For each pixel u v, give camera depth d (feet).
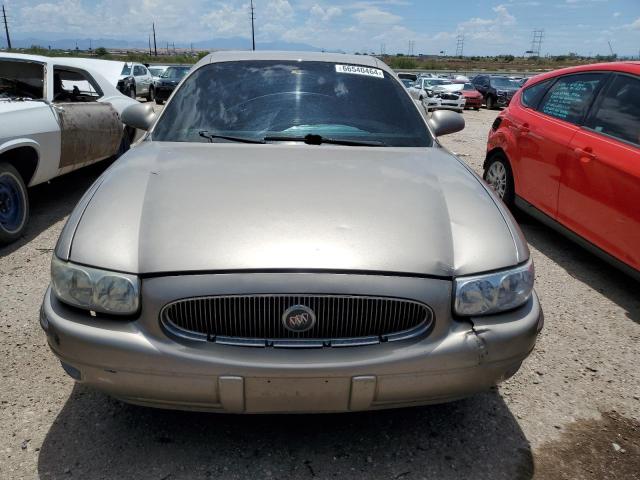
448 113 11.49
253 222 6.59
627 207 11.76
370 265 6.20
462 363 6.26
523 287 6.68
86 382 6.39
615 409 8.39
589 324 11.16
